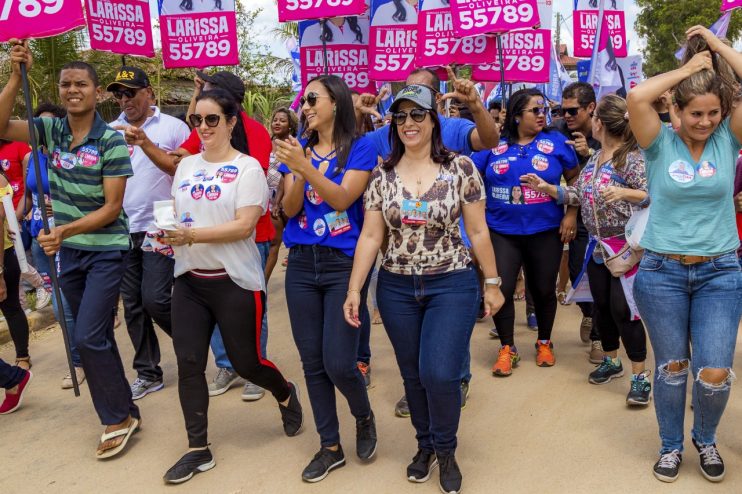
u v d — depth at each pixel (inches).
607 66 262.2
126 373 204.7
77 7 147.2
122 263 151.7
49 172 149.9
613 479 130.9
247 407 174.4
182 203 138.2
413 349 128.9
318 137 136.6
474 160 191.0
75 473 143.8
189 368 138.1
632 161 159.3
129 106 183.2
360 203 135.3
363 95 181.8
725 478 129.5
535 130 183.5
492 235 188.5
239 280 135.8
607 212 162.2
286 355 214.8
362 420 140.0
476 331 230.4
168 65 220.4
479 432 153.6
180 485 136.3
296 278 133.7
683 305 126.0
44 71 412.2
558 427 154.4
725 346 121.0
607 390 174.9
